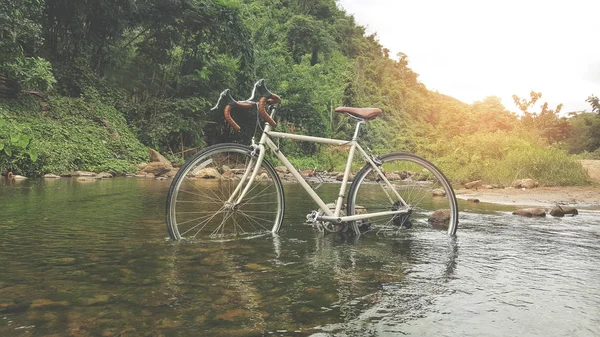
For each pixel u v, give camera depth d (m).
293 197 5.34
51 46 13.69
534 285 1.74
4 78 10.73
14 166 7.69
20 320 1.25
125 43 17.27
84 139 11.05
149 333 1.18
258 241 2.58
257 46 19.55
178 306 1.40
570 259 2.23
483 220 3.75
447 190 3.03
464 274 1.90
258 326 1.25
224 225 3.03
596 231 3.16
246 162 2.86
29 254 2.08
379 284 1.71
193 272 1.83
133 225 2.96
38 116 11.05
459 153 12.34
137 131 14.02
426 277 1.83
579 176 9.27
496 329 1.27
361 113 3.06
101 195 4.98
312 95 21.05
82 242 2.39
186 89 16.25
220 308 1.40
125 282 1.66
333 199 4.38
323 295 1.56
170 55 16.77
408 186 3.13
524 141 12.51
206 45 17.00
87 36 14.38
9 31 9.47
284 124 18.92
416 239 2.77
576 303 1.52
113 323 1.25
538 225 3.46
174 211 2.56
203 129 17.23
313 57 37.31
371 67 52.91
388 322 1.30
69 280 1.67
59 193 5.07
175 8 15.06
